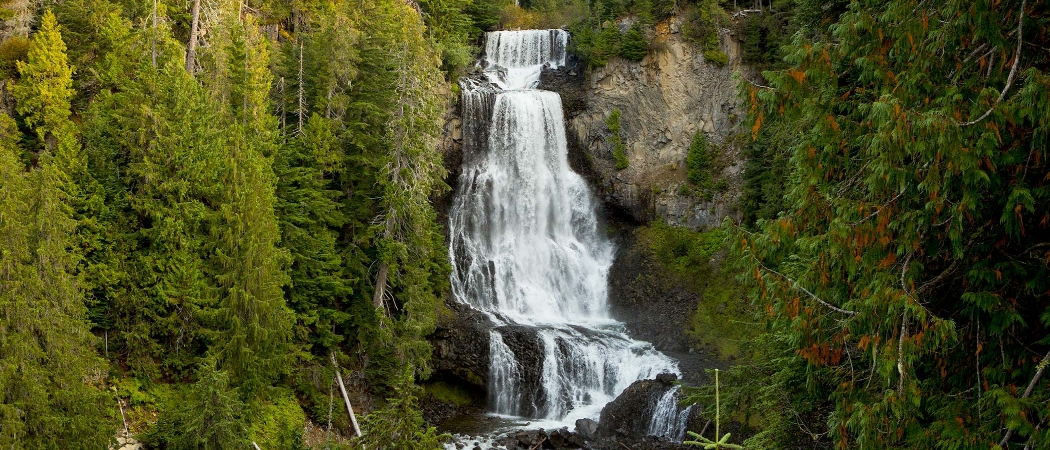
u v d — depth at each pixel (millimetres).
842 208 12844
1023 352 12148
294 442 28625
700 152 53281
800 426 20469
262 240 31156
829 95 13805
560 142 55125
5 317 22547
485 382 40875
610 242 54031
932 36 12297
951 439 11672
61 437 23141
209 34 41250
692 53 54812
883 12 14023
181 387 30078
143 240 30875
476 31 62156
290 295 35562
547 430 36406
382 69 41312
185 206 30812
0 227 23188
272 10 50594
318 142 37688
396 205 36406
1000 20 11945
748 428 30266
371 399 36938
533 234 52469
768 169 46469
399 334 37375
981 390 12438
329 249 37125
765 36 53906
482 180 51875
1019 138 11758
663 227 52688
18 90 34656
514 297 49656
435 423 37812
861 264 12703
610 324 47938
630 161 54844
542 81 57344
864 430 11844
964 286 12680
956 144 10898
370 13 49531
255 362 29969
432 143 40375
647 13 56219
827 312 13680
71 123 33719
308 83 41656
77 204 29469
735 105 53500
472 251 50250
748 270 13805
